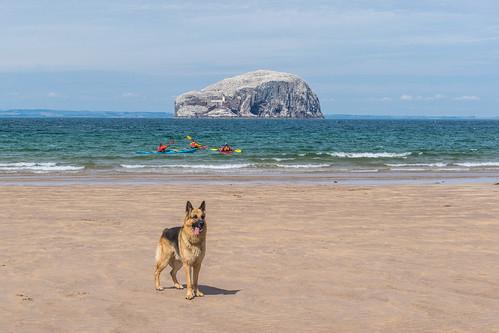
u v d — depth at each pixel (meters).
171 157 45.03
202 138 82.50
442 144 69.69
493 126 179.00
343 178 30.22
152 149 54.50
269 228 13.98
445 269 9.99
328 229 13.88
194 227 8.37
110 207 17.52
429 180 29.42
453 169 36.78
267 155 47.34
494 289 8.77
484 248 11.76
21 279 9.24
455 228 14.03
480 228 14.02
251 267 10.19
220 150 50.00
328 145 66.38
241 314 7.59
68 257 10.77
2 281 9.10
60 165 37.56
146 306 7.96
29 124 159.38
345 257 10.90
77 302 8.07
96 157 44.44
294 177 30.58
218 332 6.85
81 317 7.41
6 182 26.97
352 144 68.81
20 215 15.76
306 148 59.69
